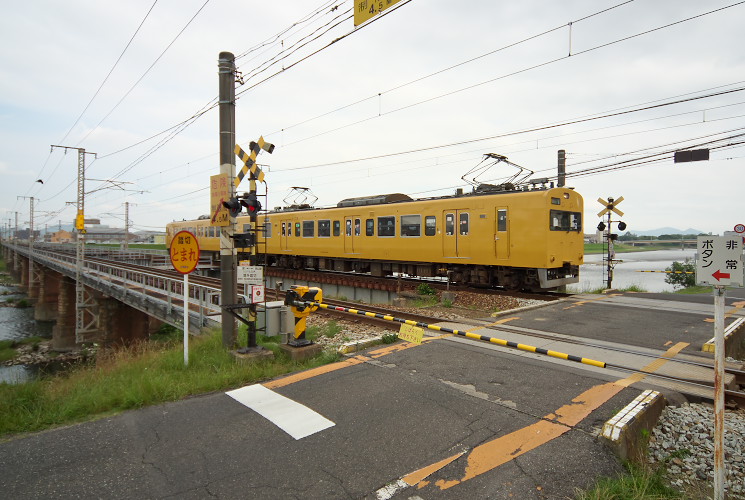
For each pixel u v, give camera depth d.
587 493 3.17
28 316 39.62
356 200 19.06
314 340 8.31
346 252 18.67
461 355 6.57
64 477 3.37
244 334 7.77
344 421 4.32
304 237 20.86
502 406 4.65
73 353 25.83
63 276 29.86
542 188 13.22
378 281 16.81
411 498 3.11
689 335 7.86
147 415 4.54
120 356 7.95
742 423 4.63
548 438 3.94
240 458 3.65
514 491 3.19
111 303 23.64
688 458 3.95
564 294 13.28
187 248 6.42
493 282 15.02
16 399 4.90
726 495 3.42
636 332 8.09
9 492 3.16
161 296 16.14
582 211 14.09
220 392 5.21
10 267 80.00
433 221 15.27
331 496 3.12
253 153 7.17
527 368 5.92
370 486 3.25
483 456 3.65
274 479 3.34
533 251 12.70
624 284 29.28
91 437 4.04
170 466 3.53
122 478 3.36
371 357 6.49
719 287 3.25
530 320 9.23
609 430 3.87
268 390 5.19
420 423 4.26
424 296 13.61
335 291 18.77
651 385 5.32
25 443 3.93
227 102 7.16
